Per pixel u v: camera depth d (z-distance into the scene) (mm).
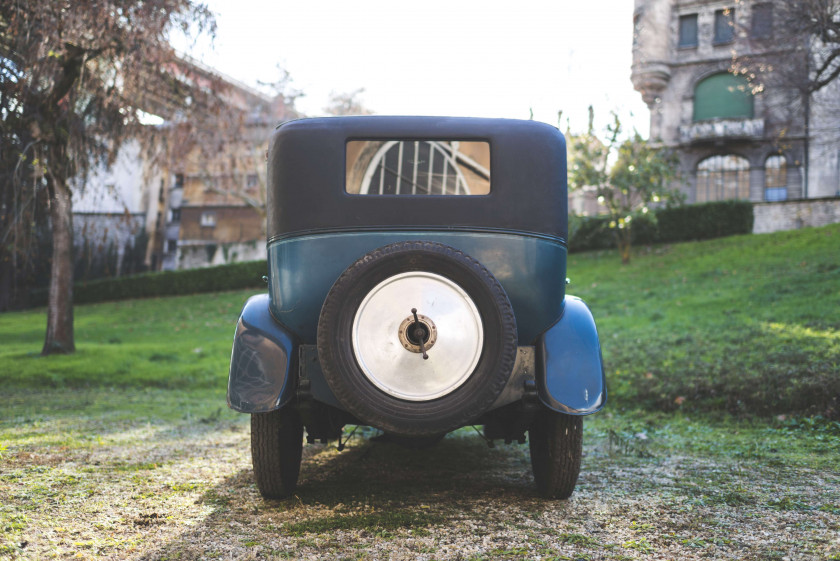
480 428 6332
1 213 13195
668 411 7078
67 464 4512
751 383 6863
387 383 2914
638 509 3357
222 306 26328
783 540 2812
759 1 15836
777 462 4570
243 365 3270
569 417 3385
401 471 4379
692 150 34062
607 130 21109
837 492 3697
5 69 11711
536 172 3373
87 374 11859
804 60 15227
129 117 13500
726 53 33406
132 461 4660
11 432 5926
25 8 11180
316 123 3391
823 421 5859
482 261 3301
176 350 13992
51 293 14078
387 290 2980
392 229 3309
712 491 3744
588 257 24422
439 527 3031
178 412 7734
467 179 3396
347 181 3361
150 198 45375
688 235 24016
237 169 30922
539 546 2746
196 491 3768
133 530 2979
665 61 34312
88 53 12789
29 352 14117
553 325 3432
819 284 12953
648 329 11375
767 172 32844
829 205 23281
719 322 10938
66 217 14195
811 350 7785
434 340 2936
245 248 38531
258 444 3396
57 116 12992
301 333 3375
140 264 42875
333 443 5504
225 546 2752
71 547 2703
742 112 33281
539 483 3637
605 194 21328
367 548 2727
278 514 3273
